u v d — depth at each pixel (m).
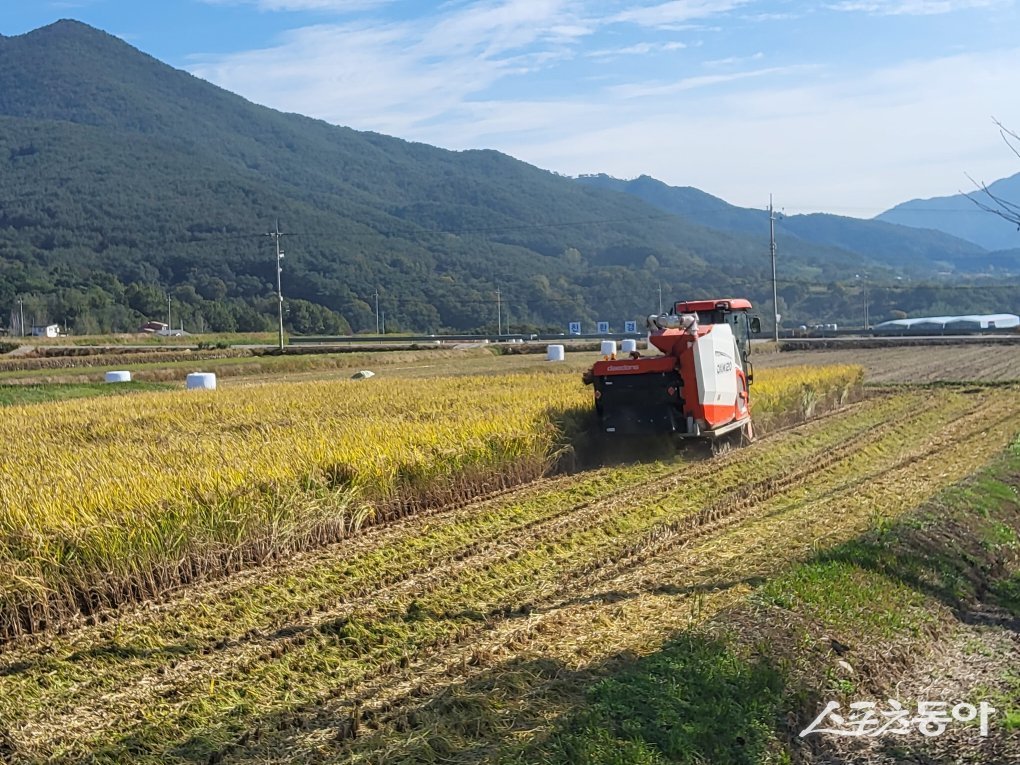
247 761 7.66
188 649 10.08
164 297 149.25
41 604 10.63
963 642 10.19
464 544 14.20
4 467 15.44
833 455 22.02
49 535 11.08
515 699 8.43
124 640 10.27
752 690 8.12
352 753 7.67
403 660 9.64
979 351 64.25
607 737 7.16
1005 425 26.52
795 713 8.11
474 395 25.97
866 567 11.45
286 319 137.88
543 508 16.69
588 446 21.44
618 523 15.41
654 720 7.47
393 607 11.20
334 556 13.46
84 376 48.72
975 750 7.77
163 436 20.02
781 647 8.94
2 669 9.55
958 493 15.22
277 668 9.53
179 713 8.52
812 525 15.00
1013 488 16.38
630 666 8.84
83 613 11.12
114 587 11.37
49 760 7.73
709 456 21.92
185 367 55.44
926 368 49.91
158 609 11.25
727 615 9.73
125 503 12.16
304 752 7.75
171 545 12.07
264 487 13.66
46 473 14.65
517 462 18.66
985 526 13.94
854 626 9.78
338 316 142.62
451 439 17.55
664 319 20.84
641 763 6.86
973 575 12.23
